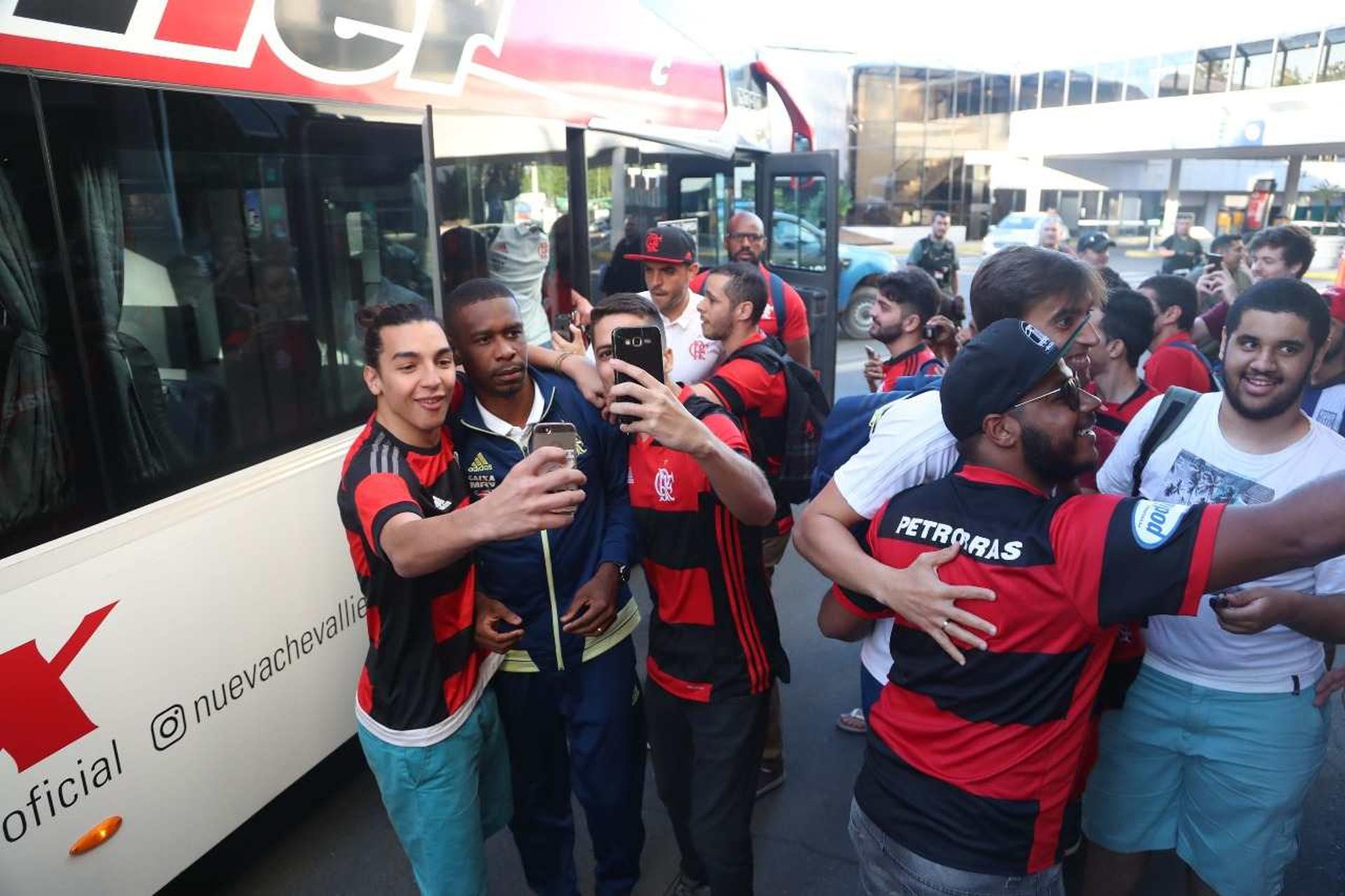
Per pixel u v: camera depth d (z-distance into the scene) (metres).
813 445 3.14
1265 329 1.90
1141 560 1.39
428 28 3.25
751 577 2.25
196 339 2.40
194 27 2.34
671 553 2.22
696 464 2.15
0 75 1.91
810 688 3.95
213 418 2.46
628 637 2.44
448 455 2.14
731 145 6.54
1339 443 1.98
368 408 3.10
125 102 2.18
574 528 2.29
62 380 2.04
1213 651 2.01
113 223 2.16
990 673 1.52
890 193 31.97
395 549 1.75
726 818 2.24
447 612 2.03
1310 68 24.66
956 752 1.56
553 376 2.39
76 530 2.07
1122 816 2.23
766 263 7.48
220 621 2.45
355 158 2.94
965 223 33.41
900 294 3.33
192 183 2.37
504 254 3.83
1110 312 2.72
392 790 2.10
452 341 2.16
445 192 3.38
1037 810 1.53
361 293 3.02
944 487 1.65
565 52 4.23
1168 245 10.75
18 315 1.95
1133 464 2.23
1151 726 2.13
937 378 2.27
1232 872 2.10
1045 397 1.50
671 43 5.44
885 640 2.05
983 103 32.50
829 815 3.12
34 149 1.98
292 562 2.72
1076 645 1.48
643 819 3.10
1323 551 1.27
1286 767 2.01
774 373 2.98
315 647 2.82
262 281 2.62
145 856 2.23
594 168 4.62
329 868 2.91
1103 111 28.97
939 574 1.57
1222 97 25.61
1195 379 3.07
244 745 2.54
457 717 2.08
